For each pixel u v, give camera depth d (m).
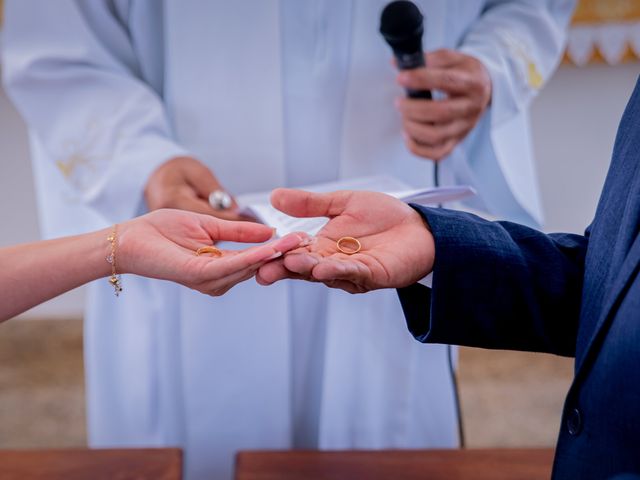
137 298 1.55
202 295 1.51
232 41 1.46
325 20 1.46
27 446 2.54
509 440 2.57
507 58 1.53
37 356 2.99
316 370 1.63
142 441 1.64
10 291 1.04
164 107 1.53
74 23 1.49
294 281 1.55
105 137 1.45
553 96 2.73
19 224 2.83
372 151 1.53
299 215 1.07
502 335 1.05
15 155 2.73
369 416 1.60
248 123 1.49
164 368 1.58
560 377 2.91
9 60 1.49
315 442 1.69
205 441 1.59
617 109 2.74
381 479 1.29
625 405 0.87
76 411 2.72
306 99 1.50
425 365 1.57
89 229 1.59
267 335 1.54
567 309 1.04
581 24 2.50
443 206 1.60
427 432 1.62
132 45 1.55
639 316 0.86
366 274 0.98
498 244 1.03
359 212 1.06
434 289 1.01
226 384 1.56
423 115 1.43
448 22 1.55
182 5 1.45
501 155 1.65
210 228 1.08
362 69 1.49
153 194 1.38
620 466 0.88
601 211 0.99
